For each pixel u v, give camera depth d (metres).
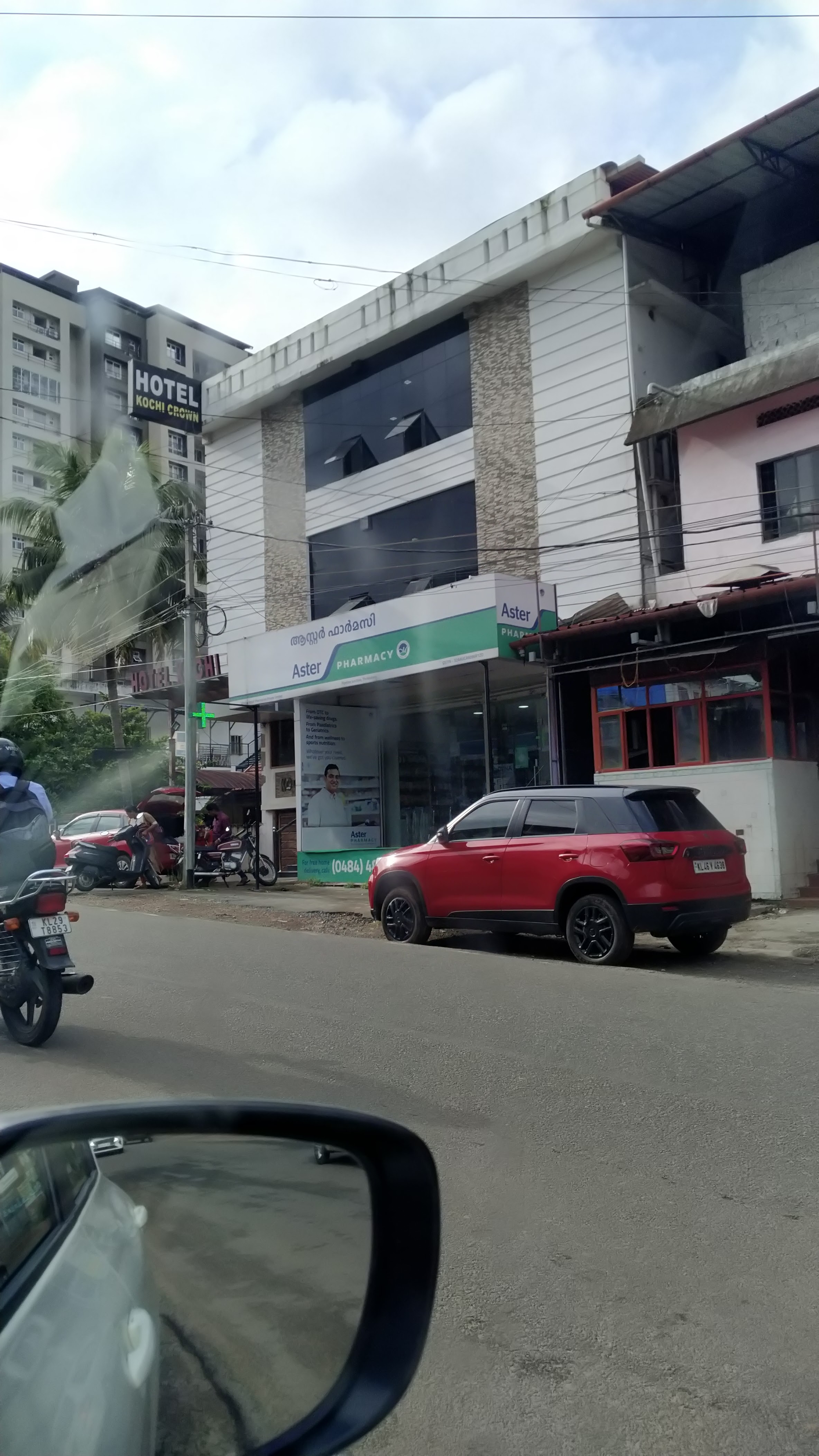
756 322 18.38
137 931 12.51
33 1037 6.99
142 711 35.56
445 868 11.32
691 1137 5.12
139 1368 1.82
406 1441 2.89
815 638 15.37
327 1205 2.27
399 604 19.53
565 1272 3.83
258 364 25.61
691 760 16.14
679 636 16.22
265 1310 2.20
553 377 19.95
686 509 17.55
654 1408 3.01
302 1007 8.05
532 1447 2.86
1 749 7.31
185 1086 6.05
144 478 29.73
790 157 17.34
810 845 15.70
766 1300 3.60
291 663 21.89
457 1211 4.35
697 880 10.02
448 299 21.34
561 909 10.47
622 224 18.78
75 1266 1.76
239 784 26.67
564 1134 5.20
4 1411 1.35
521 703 21.08
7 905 6.96
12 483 50.62
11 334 51.56
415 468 22.34
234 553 26.61
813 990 8.84
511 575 19.66
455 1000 8.12
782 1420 2.94
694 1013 7.54
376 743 23.19
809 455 16.20
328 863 21.28
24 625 30.45
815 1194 4.45
